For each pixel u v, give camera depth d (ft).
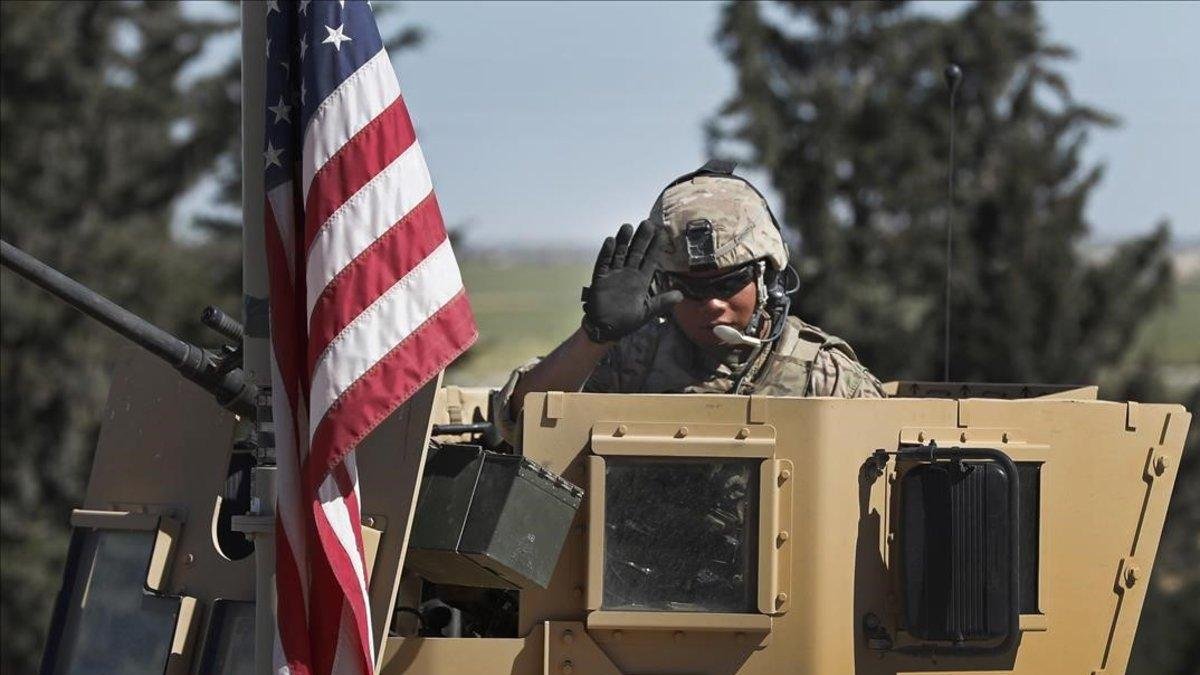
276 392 29.78
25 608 118.62
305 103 29.86
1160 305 93.30
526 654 28.91
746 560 28.63
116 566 33.47
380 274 29.37
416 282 29.55
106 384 127.13
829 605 28.76
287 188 30.25
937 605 28.60
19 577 118.32
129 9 134.92
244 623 31.60
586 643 28.78
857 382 33.68
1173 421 30.63
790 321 33.99
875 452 29.12
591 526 28.60
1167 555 90.68
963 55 97.66
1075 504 30.09
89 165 131.13
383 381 28.96
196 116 134.62
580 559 28.99
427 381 29.25
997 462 28.71
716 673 28.68
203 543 32.73
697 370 33.32
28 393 124.57
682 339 33.47
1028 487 29.86
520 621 29.07
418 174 30.04
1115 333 93.20
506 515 28.68
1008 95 97.66
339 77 29.73
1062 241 93.71
